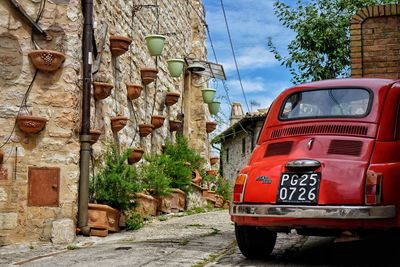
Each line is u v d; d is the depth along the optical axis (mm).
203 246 6562
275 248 6441
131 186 8453
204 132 16172
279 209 5031
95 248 6668
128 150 9156
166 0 13945
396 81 5668
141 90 10805
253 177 5340
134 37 11312
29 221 7418
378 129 5176
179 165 12391
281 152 5395
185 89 16016
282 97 5941
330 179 4930
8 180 7387
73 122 7648
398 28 8938
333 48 12039
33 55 7430
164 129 13336
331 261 5586
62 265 5473
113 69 9891
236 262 5543
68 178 7586
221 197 16625
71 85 7652
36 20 7656
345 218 4777
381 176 4844
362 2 12305
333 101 5590
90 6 8211
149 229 8578
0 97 7449
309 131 5430
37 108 7559
